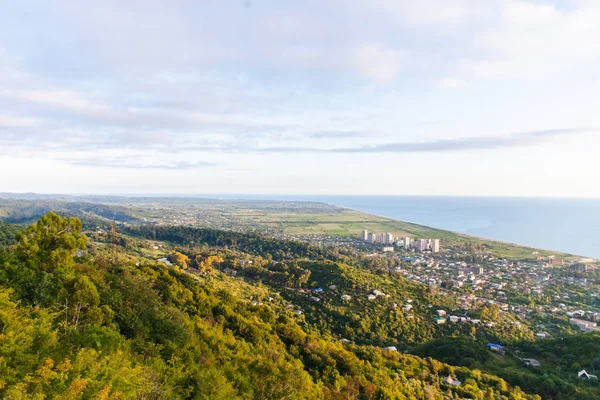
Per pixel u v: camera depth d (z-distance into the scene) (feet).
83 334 82.64
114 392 57.93
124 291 126.21
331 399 118.52
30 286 102.73
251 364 112.78
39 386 54.70
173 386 82.84
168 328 114.11
